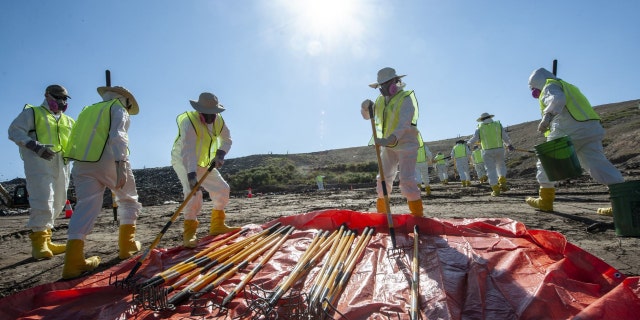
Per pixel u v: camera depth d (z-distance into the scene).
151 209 14.15
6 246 6.46
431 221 4.47
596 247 4.11
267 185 25.75
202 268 3.60
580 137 5.47
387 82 5.14
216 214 5.43
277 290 2.92
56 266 4.59
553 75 5.92
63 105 5.26
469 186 16.31
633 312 2.28
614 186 4.34
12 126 4.74
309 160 37.41
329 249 4.10
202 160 5.01
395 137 4.79
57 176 5.34
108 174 4.21
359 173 27.11
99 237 6.57
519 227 4.06
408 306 2.66
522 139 28.67
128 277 3.43
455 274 3.10
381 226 4.84
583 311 2.23
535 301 2.55
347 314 2.59
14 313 2.99
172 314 2.79
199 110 4.71
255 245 4.21
